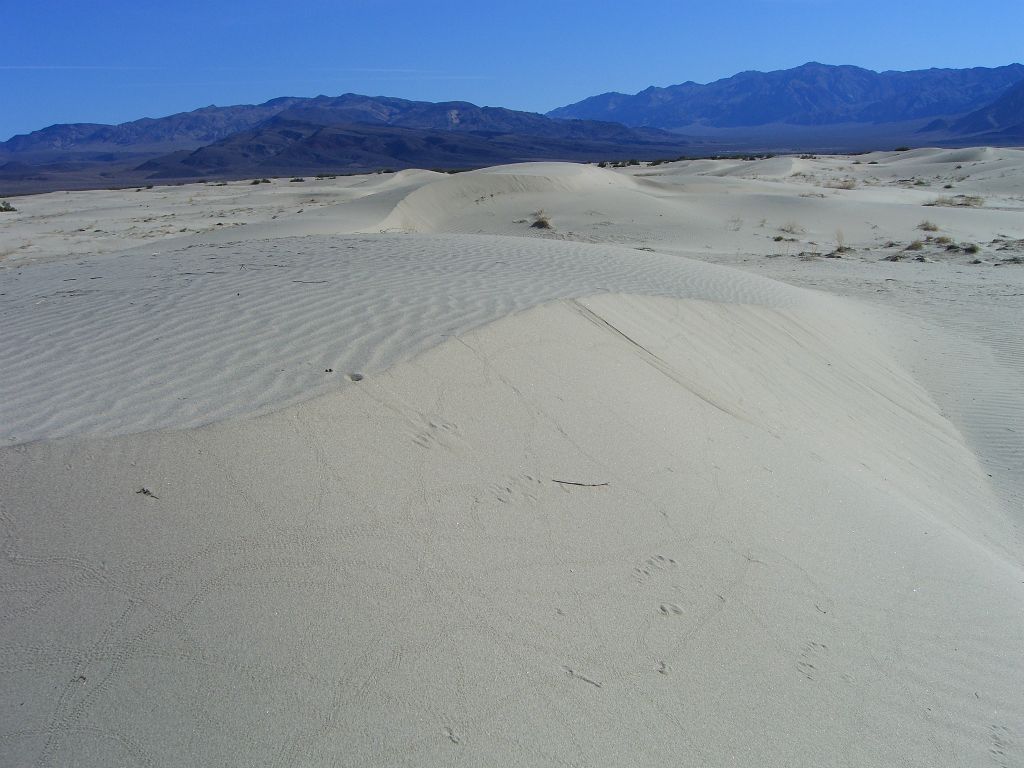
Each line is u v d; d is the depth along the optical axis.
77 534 3.37
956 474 7.49
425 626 3.33
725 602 4.02
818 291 15.23
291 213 31.39
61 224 28.58
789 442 6.29
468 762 2.85
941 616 4.48
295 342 5.58
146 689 2.84
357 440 4.25
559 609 3.64
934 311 14.13
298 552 3.49
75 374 5.04
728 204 30.77
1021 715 3.83
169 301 7.03
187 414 4.26
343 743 2.80
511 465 4.52
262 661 3.01
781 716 3.43
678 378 6.61
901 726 3.58
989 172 45.28
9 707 2.71
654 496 4.69
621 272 10.80
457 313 6.44
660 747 3.11
